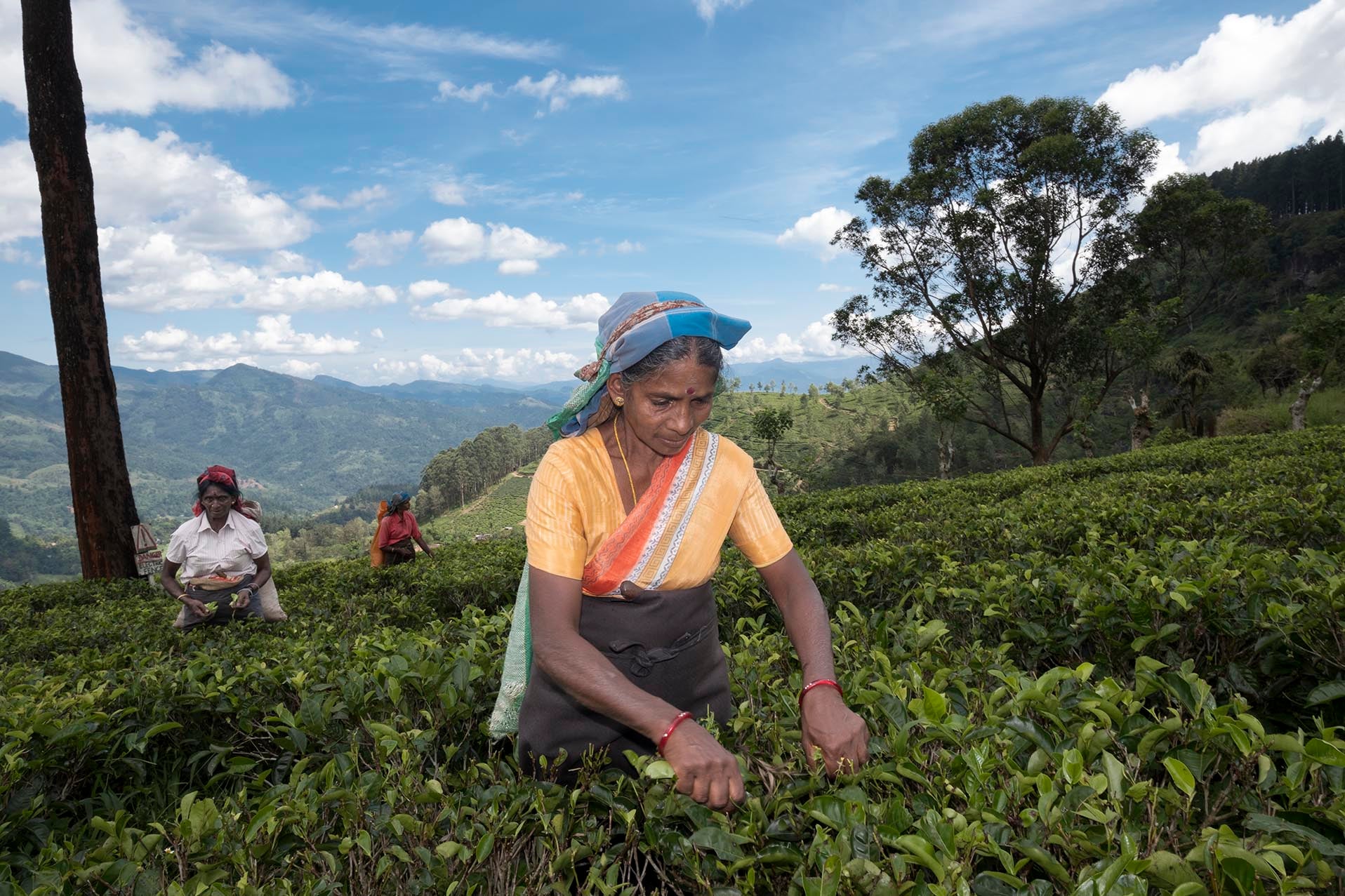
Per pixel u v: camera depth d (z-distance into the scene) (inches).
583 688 58.5
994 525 226.1
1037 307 1095.0
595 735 70.5
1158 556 130.3
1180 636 99.7
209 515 213.9
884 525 304.3
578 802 66.1
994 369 1158.3
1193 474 332.8
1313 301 1080.2
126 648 174.2
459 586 274.5
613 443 66.3
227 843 60.4
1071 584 115.3
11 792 94.2
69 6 433.4
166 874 61.7
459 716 94.0
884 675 78.7
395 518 416.8
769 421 1321.4
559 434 69.2
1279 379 2044.8
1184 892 38.4
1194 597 98.0
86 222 442.0
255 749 114.3
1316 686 86.0
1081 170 973.8
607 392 65.0
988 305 1108.5
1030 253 1063.0
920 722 63.0
